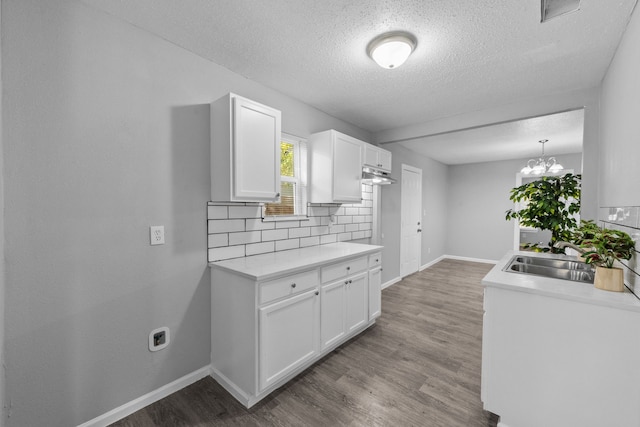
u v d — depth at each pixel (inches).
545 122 128.1
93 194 56.7
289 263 76.2
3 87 46.6
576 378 51.3
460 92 95.3
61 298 53.3
